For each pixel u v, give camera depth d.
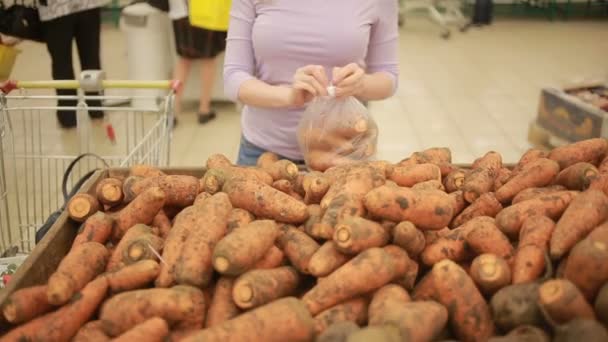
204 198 1.21
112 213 1.28
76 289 1.00
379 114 4.40
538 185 1.26
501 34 6.99
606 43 6.53
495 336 0.87
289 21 1.61
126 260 1.05
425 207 1.06
